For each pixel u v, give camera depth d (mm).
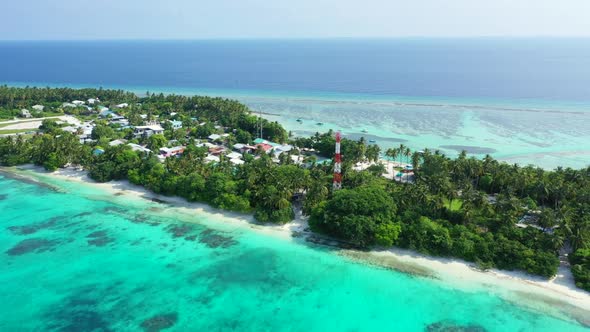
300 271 83438
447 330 67688
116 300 75250
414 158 127062
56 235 97500
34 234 97812
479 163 119062
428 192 101875
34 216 106625
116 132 176250
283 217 100188
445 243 84875
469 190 98562
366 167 143500
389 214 91250
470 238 86312
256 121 185500
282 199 101312
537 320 69312
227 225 101875
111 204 113812
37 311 72125
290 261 86875
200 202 114312
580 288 76125
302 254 89312
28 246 92562
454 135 198750
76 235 97625
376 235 87812
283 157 139250
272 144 164625
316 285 79312
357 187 102188
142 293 77250
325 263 86062
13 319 70062
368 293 76812
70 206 112438
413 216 93062
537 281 78562
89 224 102812
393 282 79688
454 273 81688
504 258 82375
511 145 180875
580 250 80438
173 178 116938
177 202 114875
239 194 108375
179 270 84188
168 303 74625
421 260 86000
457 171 118875
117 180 130500
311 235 96750
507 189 108125
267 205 103438
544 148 175750
